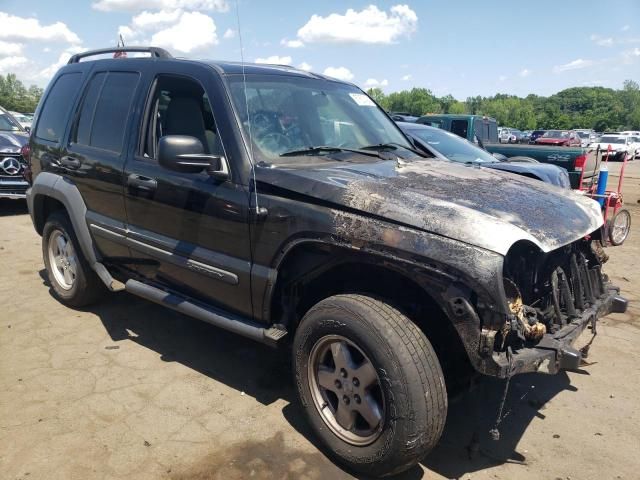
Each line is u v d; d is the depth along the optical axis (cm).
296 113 359
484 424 330
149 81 384
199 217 334
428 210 258
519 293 247
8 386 354
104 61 437
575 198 336
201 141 343
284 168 310
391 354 249
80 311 483
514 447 309
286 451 296
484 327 240
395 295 288
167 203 352
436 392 251
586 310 313
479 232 244
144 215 373
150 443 299
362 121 405
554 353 261
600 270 346
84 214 429
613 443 314
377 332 253
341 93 414
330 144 361
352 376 273
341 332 268
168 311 488
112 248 411
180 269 354
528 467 291
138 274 404
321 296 321
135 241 383
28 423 314
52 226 480
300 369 295
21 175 888
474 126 1218
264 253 304
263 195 303
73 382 362
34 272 592
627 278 640
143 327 452
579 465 294
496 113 12875
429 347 255
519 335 245
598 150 995
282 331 313
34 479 269
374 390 270
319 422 290
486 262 238
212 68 350
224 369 386
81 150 427
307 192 287
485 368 240
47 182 461
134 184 372
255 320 325
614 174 2169
